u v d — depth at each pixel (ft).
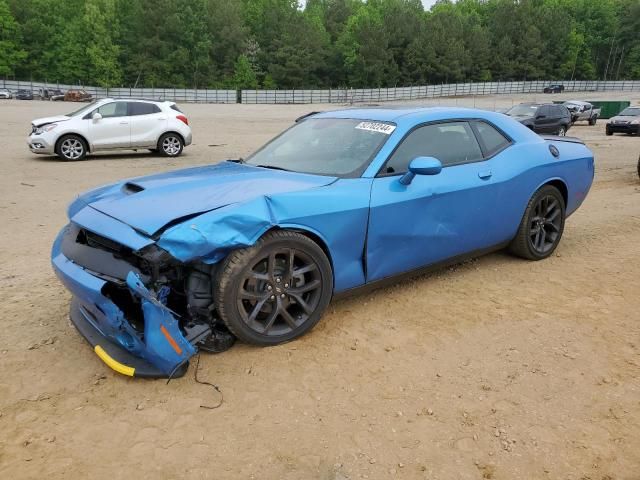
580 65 378.32
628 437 8.63
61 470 7.80
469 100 251.80
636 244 19.38
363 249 12.10
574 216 24.20
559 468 7.95
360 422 8.92
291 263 10.89
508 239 16.02
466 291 14.48
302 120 16.08
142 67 303.68
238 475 7.73
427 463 8.02
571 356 11.11
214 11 322.34
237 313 10.39
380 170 12.46
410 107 15.30
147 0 303.48
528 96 281.95
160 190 11.39
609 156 53.21
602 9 392.88
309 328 11.53
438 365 10.71
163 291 9.86
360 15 354.95
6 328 12.23
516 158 15.52
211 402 9.38
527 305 13.64
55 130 43.98
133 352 10.03
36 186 32.14
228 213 9.87
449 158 14.03
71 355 11.02
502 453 8.24
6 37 289.74
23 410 9.18
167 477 7.69
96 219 10.64
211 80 319.27
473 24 380.78
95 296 9.58
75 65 297.53
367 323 12.44
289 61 324.39
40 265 16.94
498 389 9.90
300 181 11.89
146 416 9.00
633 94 289.74
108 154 50.49
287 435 8.58
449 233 13.73
